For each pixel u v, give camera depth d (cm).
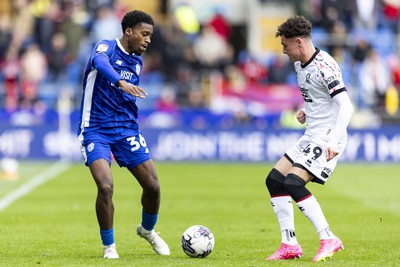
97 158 3070
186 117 9381
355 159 9162
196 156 9100
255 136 9100
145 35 3119
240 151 9100
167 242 3716
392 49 10531
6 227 4238
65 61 10125
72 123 9081
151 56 10100
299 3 10562
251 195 6016
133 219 4638
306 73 3022
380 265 2953
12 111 9356
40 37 10238
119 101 3133
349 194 6150
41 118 9319
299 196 3020
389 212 5028
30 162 8881
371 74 9906
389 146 9156
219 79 9669
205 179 7269
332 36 10212
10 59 10100
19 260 3055
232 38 11106
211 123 9394
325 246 3025
